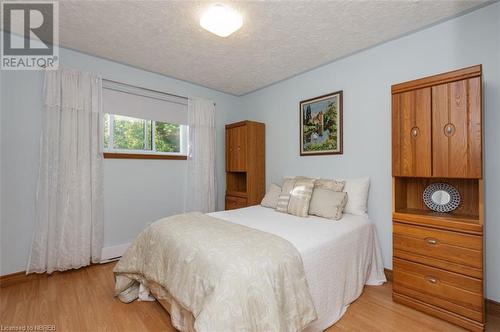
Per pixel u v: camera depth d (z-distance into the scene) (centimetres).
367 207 252
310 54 265
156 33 223
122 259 204
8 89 225
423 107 184
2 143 222
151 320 172
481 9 187
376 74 247
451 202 191
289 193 267
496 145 180
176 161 340
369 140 252
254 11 190
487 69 184
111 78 282
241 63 289
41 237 234
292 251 148
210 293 120
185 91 350
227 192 388
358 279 203
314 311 141
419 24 208
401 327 165
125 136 304
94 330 161
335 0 178
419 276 183
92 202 263
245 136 356
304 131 315
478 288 157
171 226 187
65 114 245
